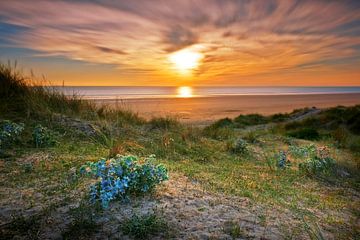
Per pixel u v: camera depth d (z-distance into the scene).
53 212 3.01
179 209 3.29
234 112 37.59
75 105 8.65
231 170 5.73
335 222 3.58
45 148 5.61
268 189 4.70
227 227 2.95
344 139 11.34
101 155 5.49
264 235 2.86
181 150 6.91
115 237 2.58
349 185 5.80
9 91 7.66
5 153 5.03
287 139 10.80
